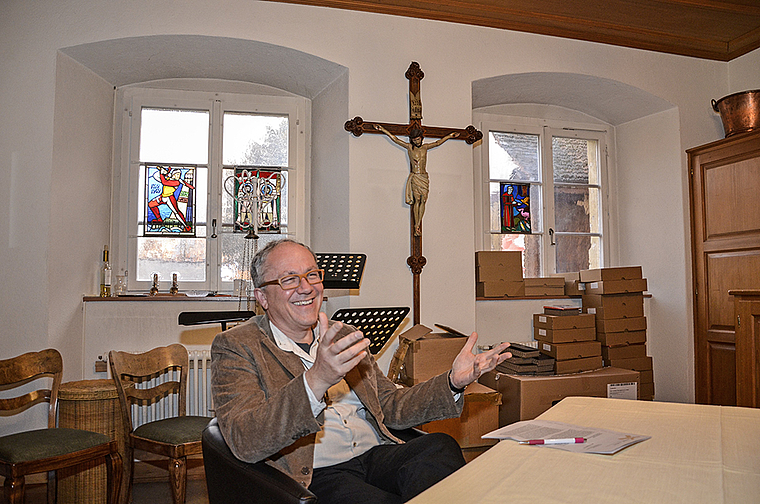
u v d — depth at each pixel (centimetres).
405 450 164
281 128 406
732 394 378
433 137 354
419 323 342
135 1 323
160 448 249
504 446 132
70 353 325
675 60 421
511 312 414
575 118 465
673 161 422
